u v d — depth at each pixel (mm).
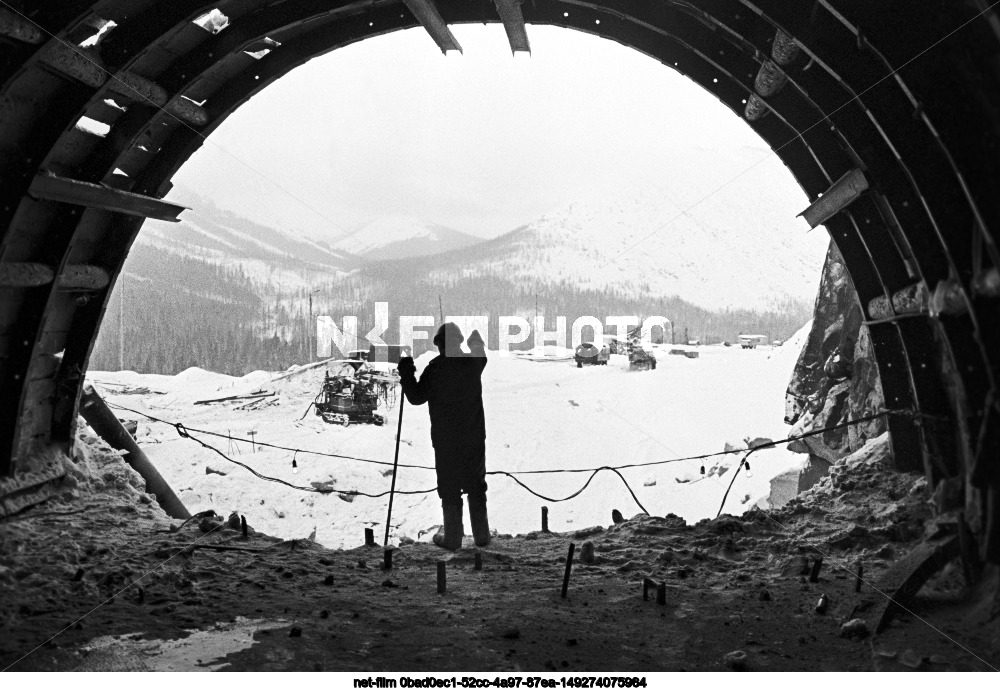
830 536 7430
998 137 4836
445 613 5801
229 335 116562
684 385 39781
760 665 4738
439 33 8984
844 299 13961
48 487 8773
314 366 38500
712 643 5148
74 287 8539
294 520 20000
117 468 9953
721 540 7559
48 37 6203
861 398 11359
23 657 4773
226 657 4859
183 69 8086
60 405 9219
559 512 22922
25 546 7090
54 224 8016
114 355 106125
